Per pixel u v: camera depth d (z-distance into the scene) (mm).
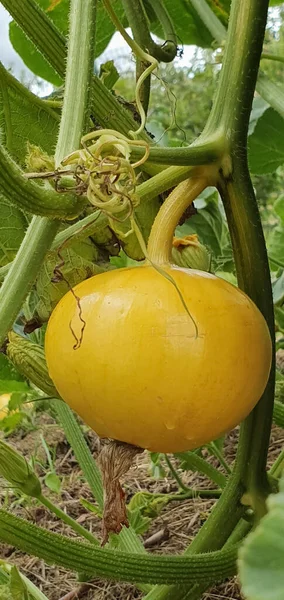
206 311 367
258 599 231
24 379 837
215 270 1158
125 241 557
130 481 1133
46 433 1387
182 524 957
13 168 345
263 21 424
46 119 634
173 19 941
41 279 542
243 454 517
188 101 1954
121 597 798
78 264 543
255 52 426
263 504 519
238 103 429
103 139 360
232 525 528
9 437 1416
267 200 2158
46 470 1213
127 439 387
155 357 354
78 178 353
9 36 962
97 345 363
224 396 366
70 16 470
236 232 468
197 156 417
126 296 369
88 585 816
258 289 481
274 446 1124
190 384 356
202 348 357
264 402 500
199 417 366
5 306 397
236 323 374
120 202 356
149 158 393
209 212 1108
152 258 404
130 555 477
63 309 393
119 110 610
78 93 447
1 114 622
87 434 1359
